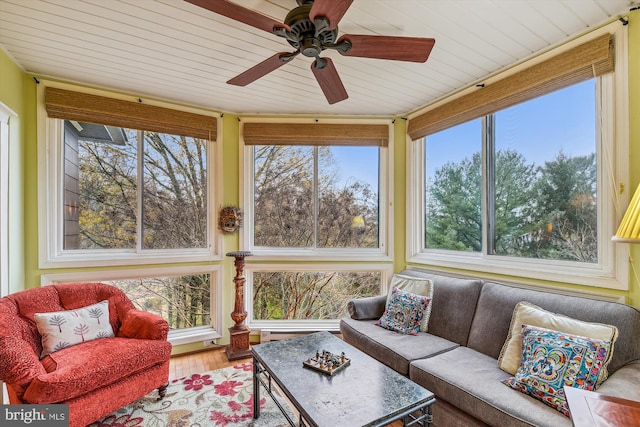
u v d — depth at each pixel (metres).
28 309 2.01
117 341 2.12
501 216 2.52
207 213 3.27
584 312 1.73
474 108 2.62
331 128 3.32
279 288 3.42
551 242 2.19
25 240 2.42
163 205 3.08
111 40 2.03
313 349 1.99
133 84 2.68
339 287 3.43
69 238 2.68
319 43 1.44
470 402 1.56
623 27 1.78
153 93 2.86
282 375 1.63
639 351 1.53
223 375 2.58
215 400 2.20
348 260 3.27
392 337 2.36
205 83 2.66
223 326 3.23
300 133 3.31
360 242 3.45
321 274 3.43
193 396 2.25
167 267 2.98
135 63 2.33
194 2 1.22
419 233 3.25
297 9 1.38
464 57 2.25
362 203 3.46
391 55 1.57
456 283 2.52
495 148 2.57
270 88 2.75
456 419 1.64
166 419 1.98
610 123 1.84
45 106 2.51
